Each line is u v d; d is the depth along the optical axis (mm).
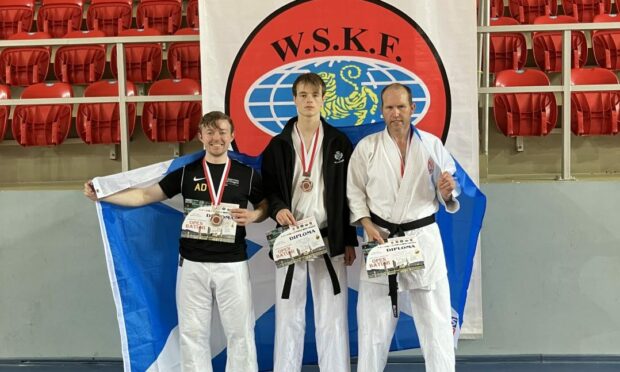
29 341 3730
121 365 3686
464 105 3357
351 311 3328
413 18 3350
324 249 2723
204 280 2740
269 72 3416
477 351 3613
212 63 3422
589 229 3555
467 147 3357
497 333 3598
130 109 4629
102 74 5195
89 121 4562
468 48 3340
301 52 3404
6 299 3732
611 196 3541
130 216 3012
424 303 2695
